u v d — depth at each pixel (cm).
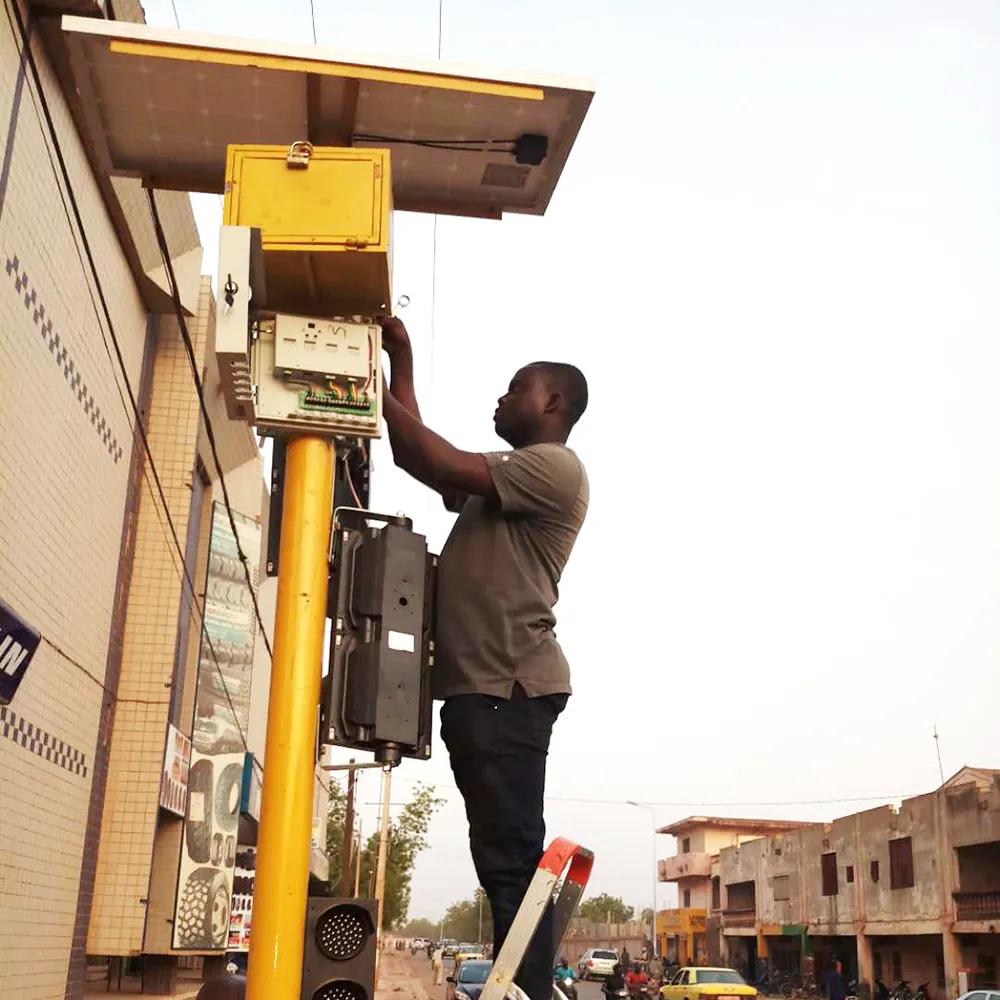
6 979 773
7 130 666
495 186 406
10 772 762
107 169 399
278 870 272
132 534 1123
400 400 330
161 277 1088
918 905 3600
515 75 353
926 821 3603
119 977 1336
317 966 271
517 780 300
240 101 361
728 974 3039
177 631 1157
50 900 884
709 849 6291
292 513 303
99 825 1053
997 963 3272
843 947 4316
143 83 354
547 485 320
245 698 1530
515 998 271
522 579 315
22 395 732
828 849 4328
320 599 296
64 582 872
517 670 306
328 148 314
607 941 7931
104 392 955
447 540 335
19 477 741
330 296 325
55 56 742
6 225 678
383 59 345
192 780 1358
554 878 283
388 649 295
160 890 1266
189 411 1199
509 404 352
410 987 3734
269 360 309
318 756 293
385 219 310
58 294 801
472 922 13800
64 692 891
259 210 308
